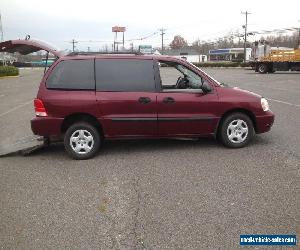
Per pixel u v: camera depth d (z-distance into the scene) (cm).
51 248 367
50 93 655
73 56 669
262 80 2691
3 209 459
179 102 669
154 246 365
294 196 470
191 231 391
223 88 693
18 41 716
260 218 414
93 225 412
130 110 662
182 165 607
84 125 660
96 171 595
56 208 458
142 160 645
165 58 682
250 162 612
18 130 982
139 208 450
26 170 616
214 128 689
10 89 2573
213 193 486
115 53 675
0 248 369
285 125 902
